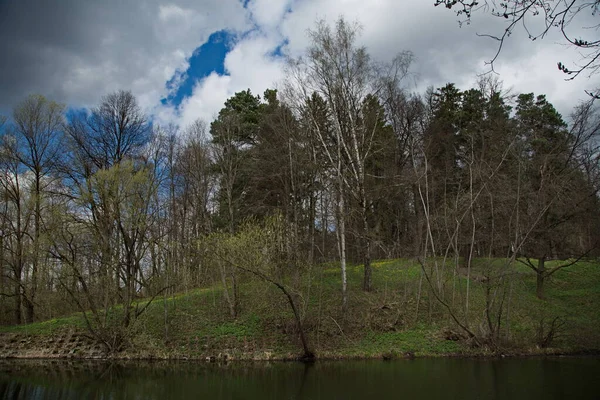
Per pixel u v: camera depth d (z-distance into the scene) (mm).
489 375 17250
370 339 22594
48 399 15336
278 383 17000
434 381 16422
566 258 30156
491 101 26766
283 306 25000
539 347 21797
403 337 22703
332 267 31984
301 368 19609
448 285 27984
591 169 24781
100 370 20406
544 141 29062
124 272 26594
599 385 15500
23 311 29500
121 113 30781
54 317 30688
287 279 23625
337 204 27234
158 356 22734
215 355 22281
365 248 26781
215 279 29047
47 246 22953
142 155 29922
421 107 37906
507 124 27516
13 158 29469
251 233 21750
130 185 24344
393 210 37656
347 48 25984
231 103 40750
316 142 30266
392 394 14750
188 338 23703
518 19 5320
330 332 22922
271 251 22516
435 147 36688
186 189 38531
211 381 17672
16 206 29469
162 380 18047
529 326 23625
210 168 34438
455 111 40250
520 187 23578
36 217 25234
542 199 23938
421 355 21219
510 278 24703
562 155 25266
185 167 37781
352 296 25969
